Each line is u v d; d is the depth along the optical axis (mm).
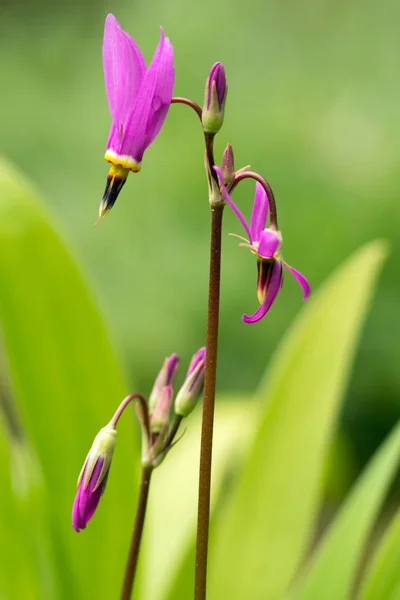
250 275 615
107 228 663
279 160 672
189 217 659
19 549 381
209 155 306
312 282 618
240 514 396
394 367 605
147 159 694
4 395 471
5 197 389
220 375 608
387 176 650
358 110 703
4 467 383
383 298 611
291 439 397
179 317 616
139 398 317
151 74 302
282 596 385
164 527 412
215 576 390
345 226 632
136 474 390
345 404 625
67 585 384
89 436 389
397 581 354
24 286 387
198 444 447
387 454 364
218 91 303
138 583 386
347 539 363
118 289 632
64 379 389
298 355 401
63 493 387
